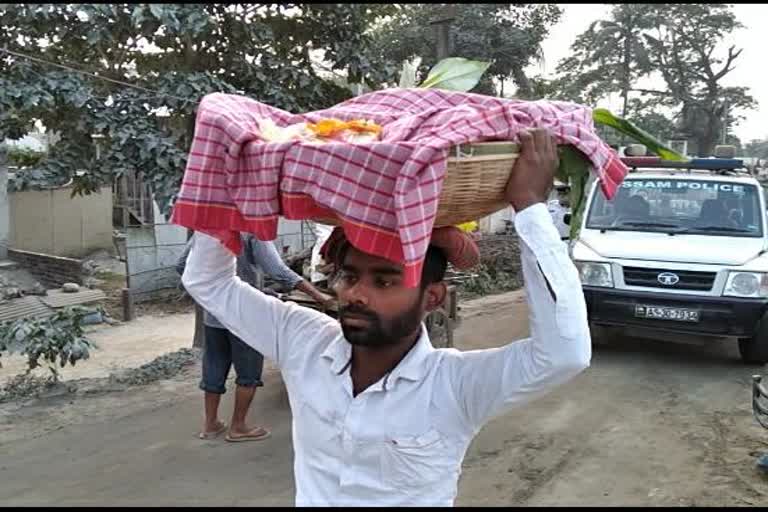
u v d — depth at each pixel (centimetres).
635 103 3152
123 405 588
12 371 731
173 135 672
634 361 710
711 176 792
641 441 500
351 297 146
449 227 152
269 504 403
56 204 1491
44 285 1217
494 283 1191
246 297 178
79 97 607
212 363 503
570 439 503
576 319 136
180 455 476
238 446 492
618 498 410
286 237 1186
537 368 139
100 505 401
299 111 726
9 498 410
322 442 158
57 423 543
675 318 681
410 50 1519
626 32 3092
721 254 691
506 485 428
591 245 737
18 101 591
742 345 698
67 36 650
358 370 158
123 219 1552
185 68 714
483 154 130
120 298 1168
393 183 122
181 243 1254
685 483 430
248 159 140
